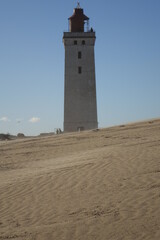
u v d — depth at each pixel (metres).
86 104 60.16
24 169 19.72
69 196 12.59
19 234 9.77
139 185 12.48
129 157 16.89
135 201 11.05
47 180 15.05
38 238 9.40
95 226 9.72
